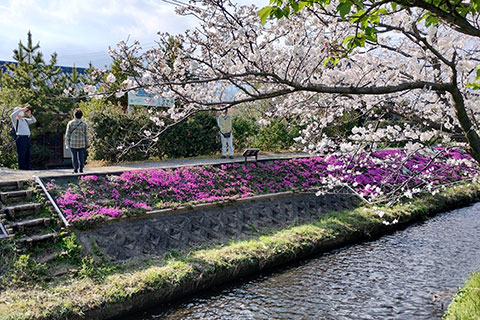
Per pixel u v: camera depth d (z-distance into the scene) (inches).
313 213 452.1
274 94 136.9
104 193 360.8
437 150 187.8
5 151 529.7
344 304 265.1
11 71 759.1
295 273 317.7
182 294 270.4
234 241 355.3
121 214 324.8
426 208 490.0
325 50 155.9
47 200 324.5
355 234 399.5
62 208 317.7
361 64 205.8
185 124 610.5
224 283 295.1
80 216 309.4
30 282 248.7
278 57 180.9
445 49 175.3
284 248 336.5
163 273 268.7
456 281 299.3
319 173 497.4
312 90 134.8
